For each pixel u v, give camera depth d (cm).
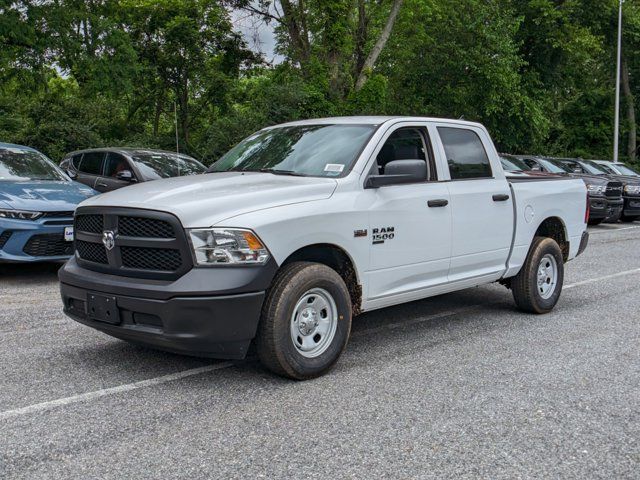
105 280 462
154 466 339
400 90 2964
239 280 431
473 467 344
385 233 527
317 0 2377
